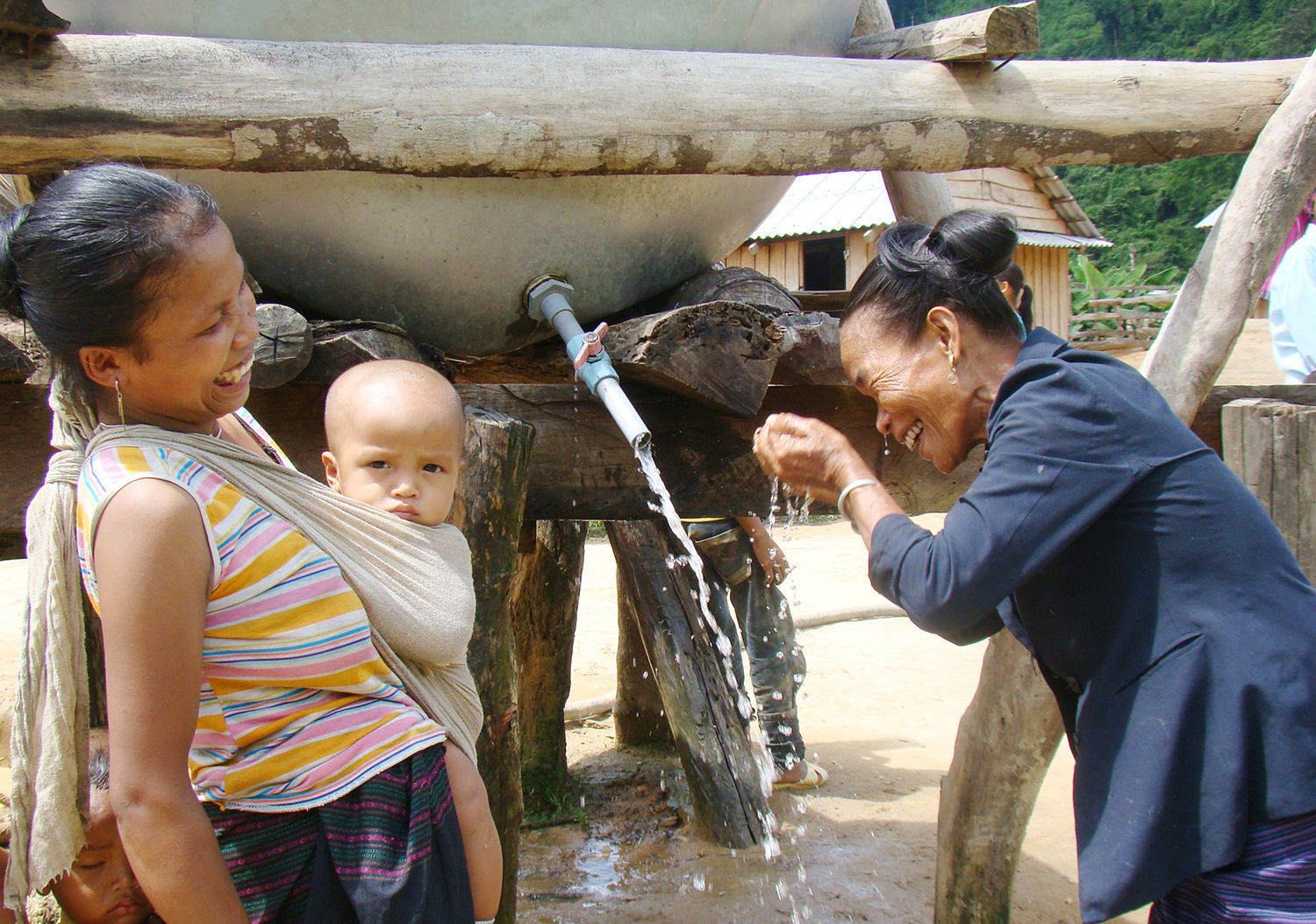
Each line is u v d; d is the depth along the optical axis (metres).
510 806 1.99
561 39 2.13
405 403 1.38
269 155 1.90
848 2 2.63
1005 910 2.51
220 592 1.17
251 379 1.84
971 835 2.49
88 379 1.24
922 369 1.72
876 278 1.75
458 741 1.37
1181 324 2.44
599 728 4.72
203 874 1.11
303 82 1.89
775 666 3.86
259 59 1.88
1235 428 2.39
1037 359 1.59
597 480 2.35
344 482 1.41
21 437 1.95
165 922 1.12
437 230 2.22
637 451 2.09
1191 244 36.72
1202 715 1.45
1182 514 1.48
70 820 1.20
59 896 1.36
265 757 1.20
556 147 2.03
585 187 2.28
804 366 2.38
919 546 1.57
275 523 1.21
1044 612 1.62
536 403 2.32
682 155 2.13
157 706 1.11
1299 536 2.30
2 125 1.76
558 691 3.75
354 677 1.24
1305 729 1.41
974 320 1.69
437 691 1.38
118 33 1.96
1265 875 1.42
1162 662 1.48
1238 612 1.46
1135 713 1.49
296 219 2.17
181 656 1.12
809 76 2.23
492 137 1.99
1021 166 2.49
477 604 1.91
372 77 1.93
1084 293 21.88
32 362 1.87
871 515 1.68
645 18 2.20
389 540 1.33
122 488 1.13
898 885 3.09
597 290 2.51
